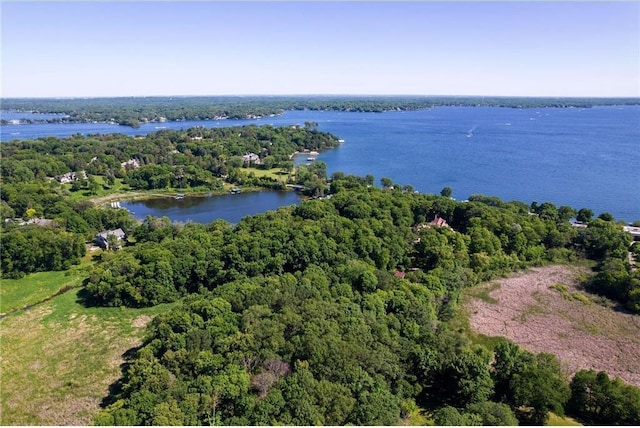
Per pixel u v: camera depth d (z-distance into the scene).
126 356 78.62
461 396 62.00
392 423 53.56
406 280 92.19
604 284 100.81
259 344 63.41
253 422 51.22
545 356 67.69
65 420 63.81
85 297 99.94
